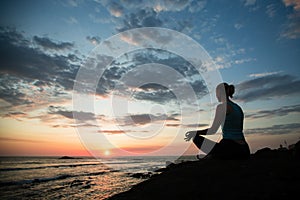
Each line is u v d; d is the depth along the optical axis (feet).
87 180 62.03
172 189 9.04
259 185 7.68
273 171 9.65
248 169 10.52
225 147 10.14
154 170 92.27
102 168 114.42
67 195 37.70
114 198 10.33
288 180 8.03
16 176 68.13
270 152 18.99
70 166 129.80
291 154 16.56
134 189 12.52
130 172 89.15
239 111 10.03
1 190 43.52
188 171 12.90
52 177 67.97
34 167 108.88
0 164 122.52
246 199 6.40
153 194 8.87
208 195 7.34
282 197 6.22
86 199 34.09
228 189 7.68
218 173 10.41
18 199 34.81
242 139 10.16
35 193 40.06
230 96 10.52
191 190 8.21
